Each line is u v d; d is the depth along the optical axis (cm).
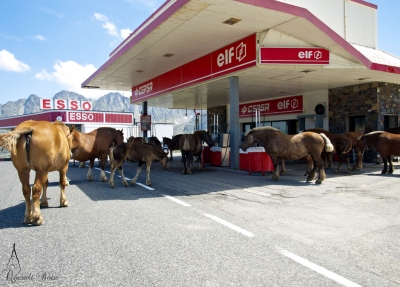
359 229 512
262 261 385
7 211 651
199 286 324
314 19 964
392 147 1110
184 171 1237
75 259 395
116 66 1605
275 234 488
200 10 881
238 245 439
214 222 554
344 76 1351
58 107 4722
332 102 1698
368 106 1523
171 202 718
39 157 517
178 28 1030
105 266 374
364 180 1005
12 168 1702
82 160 1034
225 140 1438
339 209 643
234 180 1038
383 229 512
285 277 342
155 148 966
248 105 2333
